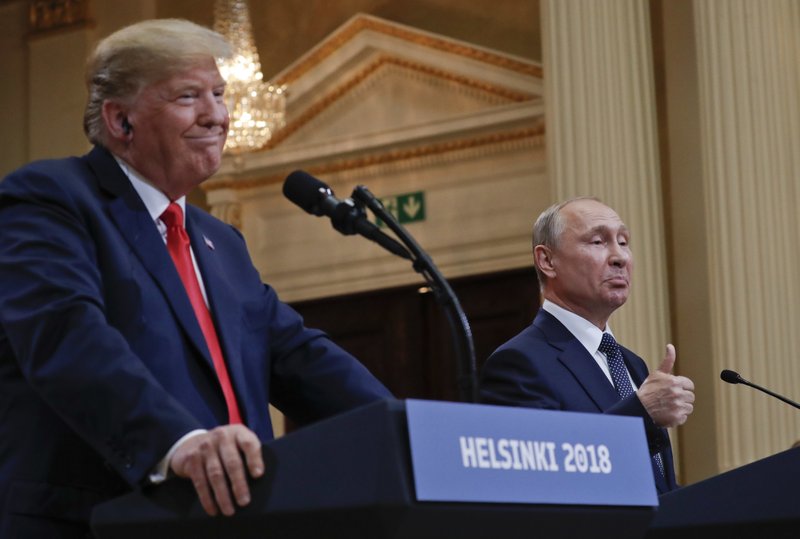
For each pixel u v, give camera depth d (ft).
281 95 67.41
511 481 13.08
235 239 20.47
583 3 58.85
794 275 54.54
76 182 18.11
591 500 13.58
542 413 13.57
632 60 58.70
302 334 19.58
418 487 12.48
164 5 79.30
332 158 74.23
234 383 18.07
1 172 81.15
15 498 16.35
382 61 73.20
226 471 13.47
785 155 55.62
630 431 14.16
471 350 17.98
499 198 70.28
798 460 19.42
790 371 53.52
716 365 54.29
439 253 71.46
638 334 55.57
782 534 19.30
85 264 16.88
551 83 58.90
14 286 16.39
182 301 17.93
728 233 54.90
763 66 56.08
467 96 71.26
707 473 56.59
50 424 16.66
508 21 70.74
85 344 15.47
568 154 57.82
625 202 57.06
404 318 73.61
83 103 79.66
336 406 18.80
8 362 16.96
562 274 31.35
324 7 75.97
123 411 14.87
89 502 16.58
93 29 80.38
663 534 20.03
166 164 18.84
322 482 12.96
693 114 59.88
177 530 13.97
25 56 81.97
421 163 72.28
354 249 74.13
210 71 18.99
